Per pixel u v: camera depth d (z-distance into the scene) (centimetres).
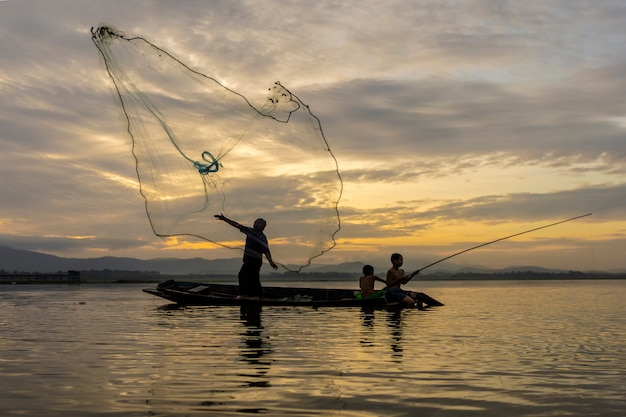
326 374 566
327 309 1453
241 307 1520
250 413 422
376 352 712
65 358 662
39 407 438
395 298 1522
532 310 1516
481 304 1819
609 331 978
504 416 417
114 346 764
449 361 646
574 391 495
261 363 629
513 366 616
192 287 1786
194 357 670
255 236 1477
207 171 852
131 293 2833
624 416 418
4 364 621
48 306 1662
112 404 447
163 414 419
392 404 450
